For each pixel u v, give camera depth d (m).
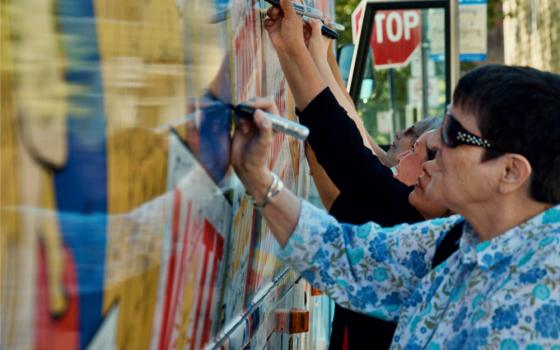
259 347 2.65
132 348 1.40
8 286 1.00
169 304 1.60
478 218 1.96
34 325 1.06
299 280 3.71
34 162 1.06
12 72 1.00
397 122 8.25
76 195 1.17
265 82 2.62
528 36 21.67
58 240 1.12
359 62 7.95
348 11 15.66
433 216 2.52
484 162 1.90
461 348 1.89
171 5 1.56
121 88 1.31
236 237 2.20
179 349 1.70
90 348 1.23
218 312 2.05
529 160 1.87
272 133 2.07
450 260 2.03
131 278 1.38
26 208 1.04
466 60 12.55
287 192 2.21
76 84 1.16
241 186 2.23
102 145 1.24
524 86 1.88
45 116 1.08
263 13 2.59
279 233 2.22
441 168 1.98
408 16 8.09
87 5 1.19
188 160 1.67
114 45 1.29
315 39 3.11
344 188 2.79
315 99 2.70
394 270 2.20
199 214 1.78
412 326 2.01
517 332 1.79
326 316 4.71
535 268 1.83
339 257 2.23
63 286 1.14
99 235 1.24
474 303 1.89
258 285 2.67
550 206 1.90
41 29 1.07
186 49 1.66
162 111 1.51
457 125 1.92
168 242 1.57
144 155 1.42
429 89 8.24
